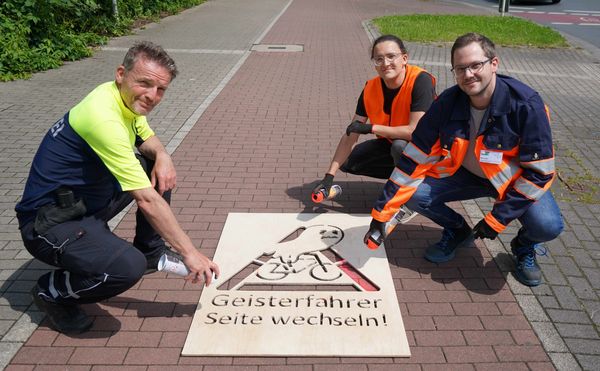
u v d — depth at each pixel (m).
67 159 2.74
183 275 2.89
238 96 7.75
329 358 2.86
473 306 3.27
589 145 6.17
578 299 3.35
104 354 2.86
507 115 3.10
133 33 12.61
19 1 9.23
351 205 4.48
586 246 3.96
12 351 2.87
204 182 4.88
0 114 6.74
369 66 9.84
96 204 2.93
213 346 2.90
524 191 3.17
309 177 5.04
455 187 3.62
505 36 13.08
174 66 2.79
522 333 3.05
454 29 13.67
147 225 3.35
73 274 2.84
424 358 2.87
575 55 11.60
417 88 3.95
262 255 3.76
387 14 17.41
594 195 4.83
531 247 3.48
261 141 5.96
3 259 3.68
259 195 4.64
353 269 3.62
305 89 8.19
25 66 8.74
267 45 11.72
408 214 4.32
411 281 3.50
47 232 2.74
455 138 3.29
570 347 2.95
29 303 3.25
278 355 2.86
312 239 3.94
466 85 3.05
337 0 21.75
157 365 2.79
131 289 3.37
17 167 5.20
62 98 7.49
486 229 3.28
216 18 15.69
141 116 3.16
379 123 4.23
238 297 3.29
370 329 3.04
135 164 2.71
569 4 21.70
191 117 6.73
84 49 9.98
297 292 3.33
